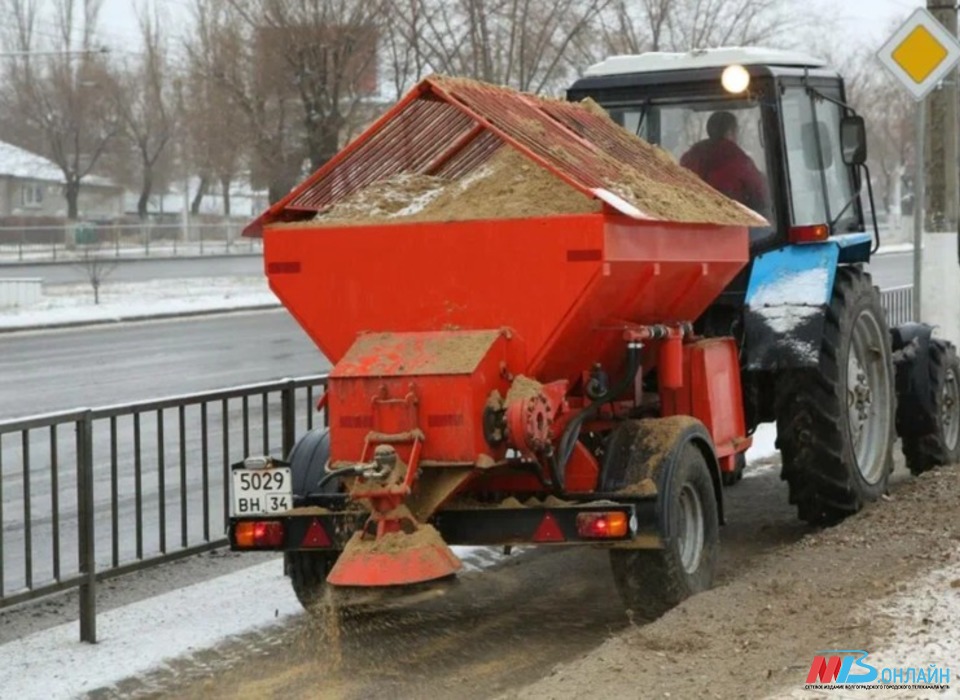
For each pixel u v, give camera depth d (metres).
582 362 7.24
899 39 12.42
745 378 9.62
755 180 9.38
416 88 7.46
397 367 6.70
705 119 9.60
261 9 30.48
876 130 57.94
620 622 7.64
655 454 7.16
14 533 9.83
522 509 6.84
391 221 7.11
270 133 32.50
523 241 6.82
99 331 27.30
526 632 7.46
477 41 22.25
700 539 7.45
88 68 71.12
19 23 72.38
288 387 8.57
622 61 9.87
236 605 7.90
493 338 6.79
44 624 7.74
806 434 9.26
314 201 7.79
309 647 7.17
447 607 7.98
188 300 34.34
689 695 5.60
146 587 8.57
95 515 10.41
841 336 9.27
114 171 76.56
